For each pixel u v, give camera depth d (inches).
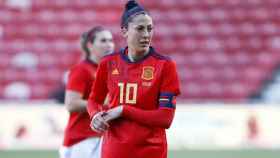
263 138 2055.9
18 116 1984.5
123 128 686.5
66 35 2736.2
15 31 2728.8
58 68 2583.7
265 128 2062.0
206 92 2507.4
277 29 2839.6
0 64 2568.9
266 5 2938.0
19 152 1886.1
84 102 945.5
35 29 2748.5
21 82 2504.9
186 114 2038.6
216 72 2600.9
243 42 2768.2
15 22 2765.7
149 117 672.4
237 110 2060.8
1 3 2829.7
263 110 2073.1
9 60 2593.5
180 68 2615.7
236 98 2512.3
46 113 1985.7
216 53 2706.7
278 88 2549.2
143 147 682.8
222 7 2923.2
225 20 2866.6
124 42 2650.1
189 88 2518.5
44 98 2468.0
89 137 952.3
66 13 2832.2
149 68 686.5
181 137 2023.9
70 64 2610.7
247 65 2650.1
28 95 2465.6
